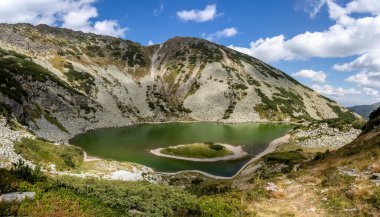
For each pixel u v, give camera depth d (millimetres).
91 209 16953
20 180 18156
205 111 198000
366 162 29969
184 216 18344
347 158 35750
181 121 185500
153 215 17422
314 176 30531
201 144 107062
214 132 145125
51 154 60969
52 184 19141
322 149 98688
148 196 20344
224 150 102000
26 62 170000
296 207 22953
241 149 107375
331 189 25203
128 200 18766
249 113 196000
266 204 24109
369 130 47781
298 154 80312
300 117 197625
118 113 173375
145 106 193250
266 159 77062
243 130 152500
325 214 20906
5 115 86062
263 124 177625
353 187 23875
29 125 112500
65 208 16391
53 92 146750
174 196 20953
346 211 20656
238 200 23984
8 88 123688
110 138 122750
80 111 154375
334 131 117375
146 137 127562
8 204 14914
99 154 94125
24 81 139250
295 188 27641
